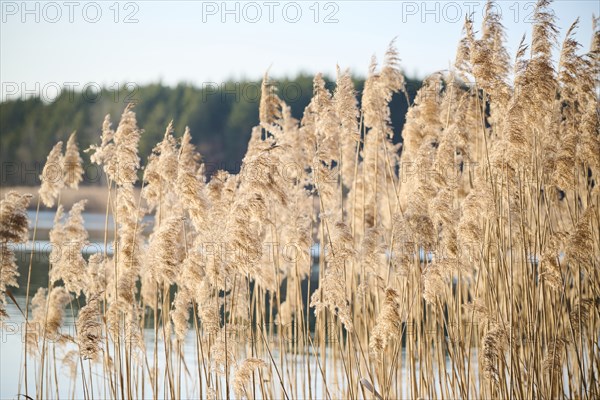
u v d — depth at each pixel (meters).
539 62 11.96
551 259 11.81
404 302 12.55
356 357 12.47
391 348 14.09
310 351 16.84
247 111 54.16
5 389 14.75
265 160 11.21
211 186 12.64
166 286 13.20
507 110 12.38
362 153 15.53
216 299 11.65
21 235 11.64
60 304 12.82
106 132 12.80
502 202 12.80
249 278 12.16
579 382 11.96
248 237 11.02
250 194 11.06
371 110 13.98
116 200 12.87
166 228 11.74
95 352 11.47
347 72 13.66
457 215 12.30
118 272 12.87
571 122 13.73
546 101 12.02
